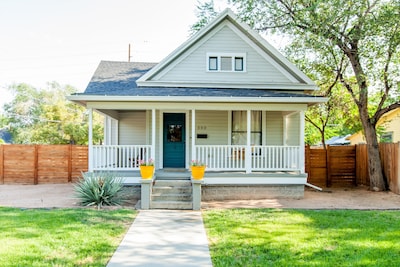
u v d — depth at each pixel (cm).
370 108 1639
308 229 641
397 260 471
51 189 1221
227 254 502
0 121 4528
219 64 1248
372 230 632
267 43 1237
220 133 1279
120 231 630
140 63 1535
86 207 870
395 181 1150
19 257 470
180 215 795
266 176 1068
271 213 800
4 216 730
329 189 1289
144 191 892
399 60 1184
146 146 1064
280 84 1246
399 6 1024
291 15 1234
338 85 1498
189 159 1267
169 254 505
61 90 4522
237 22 1230
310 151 1396
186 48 1236
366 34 1117
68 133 3106
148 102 1050
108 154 1066
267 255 495
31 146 1392
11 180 1388
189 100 1020
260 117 1288
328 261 467
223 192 1063
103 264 456
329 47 1177
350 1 1080
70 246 527
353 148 1417
